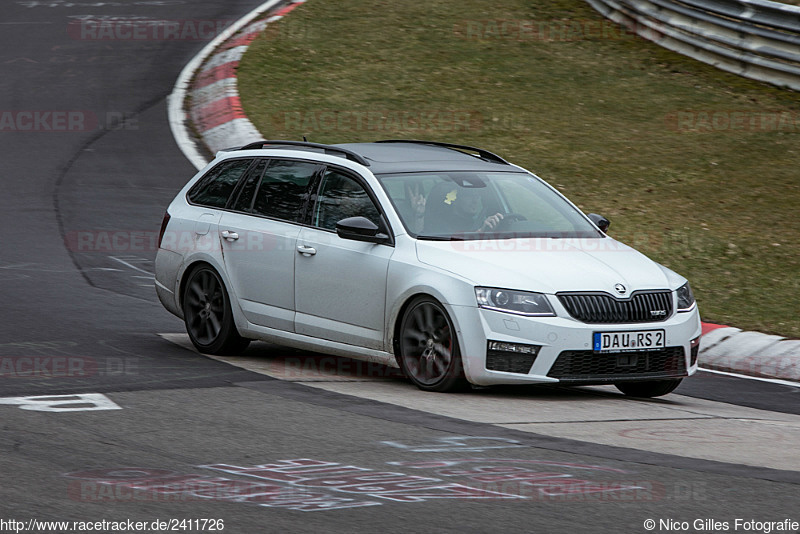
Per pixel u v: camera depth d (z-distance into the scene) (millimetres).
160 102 75625
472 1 98938
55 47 90188
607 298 29250
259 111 71062
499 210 32094
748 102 72875
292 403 27641
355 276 31281
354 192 32375
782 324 40719
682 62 81688
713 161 62875
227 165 36156
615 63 82250
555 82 78438
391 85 77938
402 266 30250
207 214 35656
